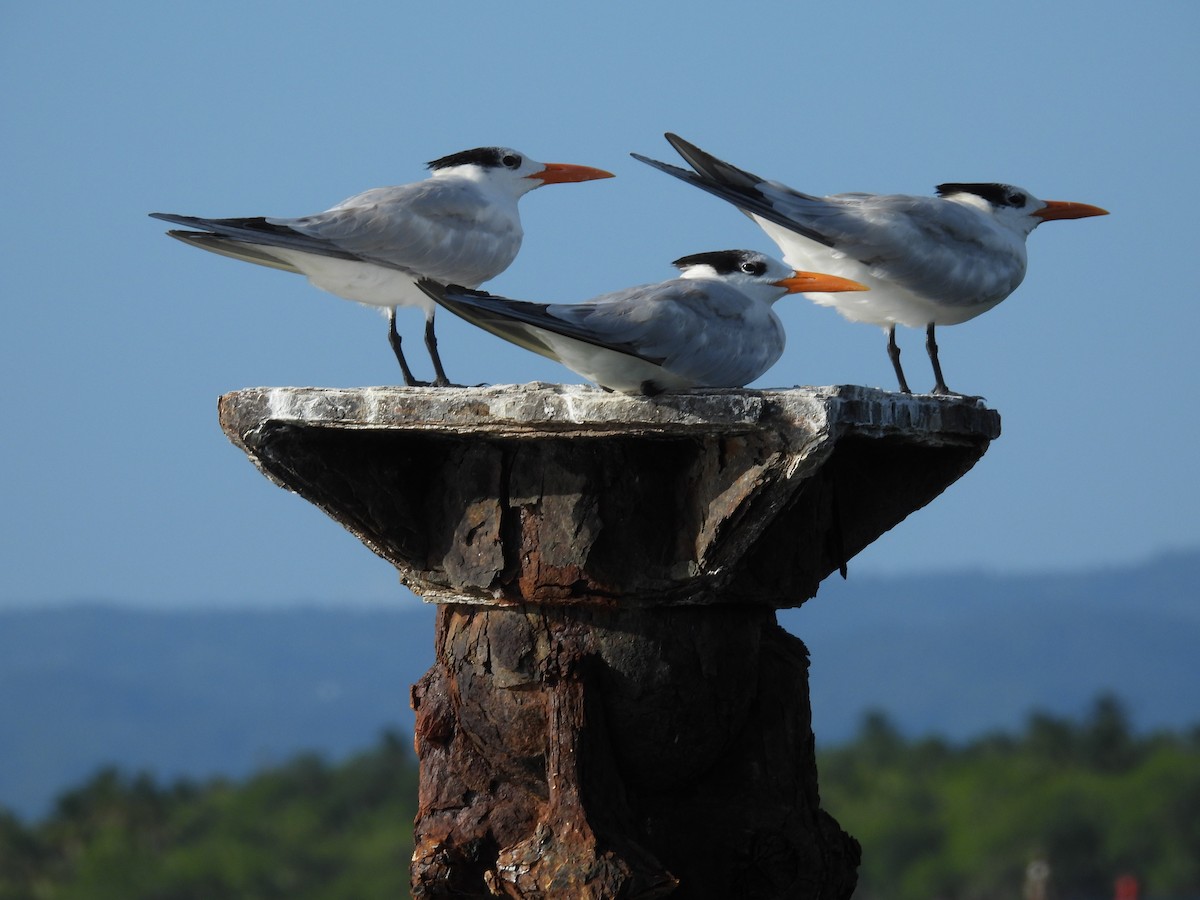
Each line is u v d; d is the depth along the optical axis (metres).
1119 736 80.50
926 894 67.69
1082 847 69.38
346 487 11.16
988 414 11.40
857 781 79.62
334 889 63.44
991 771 77.69
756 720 11.59
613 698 10.98
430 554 11.38
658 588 10.80
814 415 9.91
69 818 73.44
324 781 76.12
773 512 10.38
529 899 10.73
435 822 11.59
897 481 11.93
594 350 11.11
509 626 11.12
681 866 11.29
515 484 10.93
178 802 75.69
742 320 11.52
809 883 11.47
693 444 10.66
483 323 11.07
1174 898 67.50
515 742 11.23
